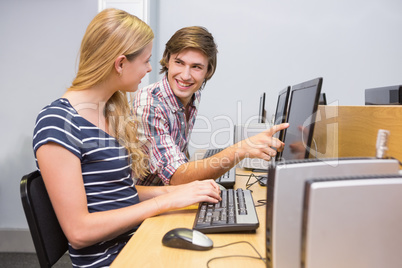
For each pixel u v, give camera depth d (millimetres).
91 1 2578
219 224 924
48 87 2637
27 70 2635
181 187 1164
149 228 963
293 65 2838
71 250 1016
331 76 2824
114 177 1057
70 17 2592
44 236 950
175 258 779
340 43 2803
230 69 2871
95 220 943
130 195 1112
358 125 1115
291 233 580
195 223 959
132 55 1064
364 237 497
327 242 493
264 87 2863
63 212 922
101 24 1035
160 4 2863
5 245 2709
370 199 491
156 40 2869
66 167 926
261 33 2838
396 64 2785
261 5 2822
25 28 2609
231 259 771
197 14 2855
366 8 2770
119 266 741
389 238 500
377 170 595
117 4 2559
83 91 1063
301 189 576
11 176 2693
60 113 969
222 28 2854
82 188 955
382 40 2777
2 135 2674
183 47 1392
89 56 1043
